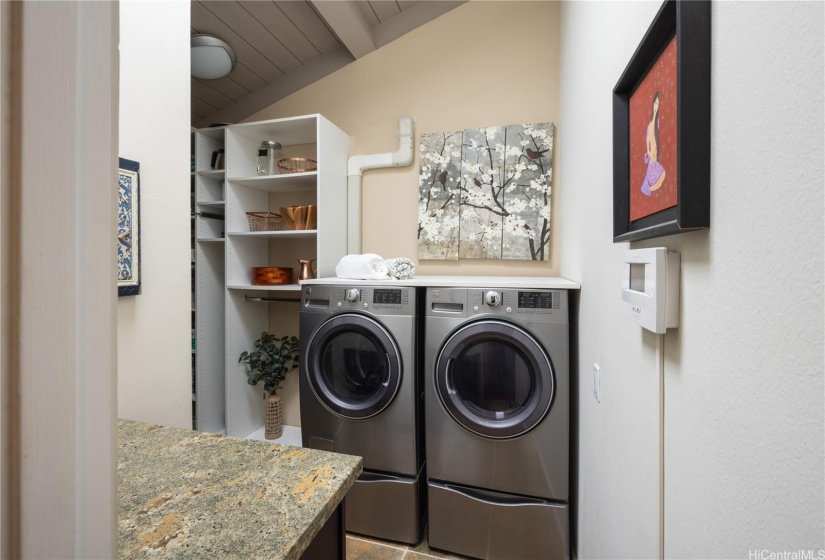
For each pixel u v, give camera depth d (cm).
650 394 74
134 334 123
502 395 166
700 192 53
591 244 127
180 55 139
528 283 160
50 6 26
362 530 177
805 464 35
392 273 194
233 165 247
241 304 257
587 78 133
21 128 24
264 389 260
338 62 260
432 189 239
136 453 85
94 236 28
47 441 26
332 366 189
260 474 76
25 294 25
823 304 33
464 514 163
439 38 242
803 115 35
